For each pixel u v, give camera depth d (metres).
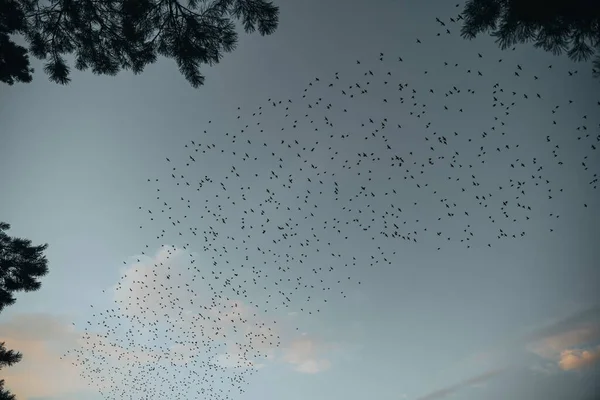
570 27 5.37
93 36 8.61
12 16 7.98
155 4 7.68
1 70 8.57
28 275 9.52
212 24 7.96
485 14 6.08
